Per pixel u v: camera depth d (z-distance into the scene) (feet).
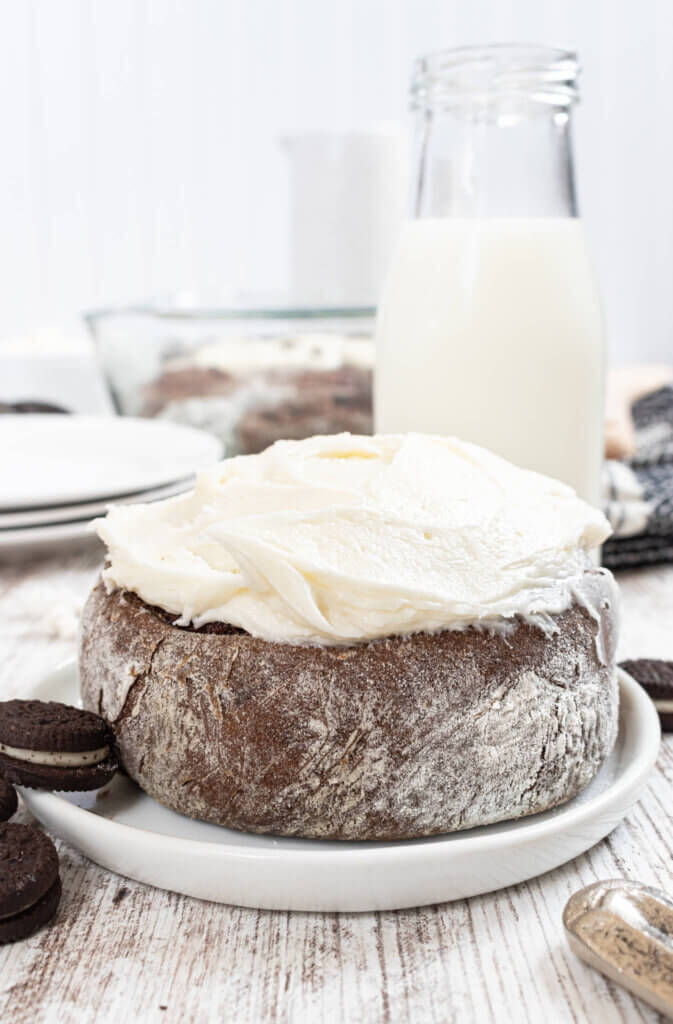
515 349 1.69
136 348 2.24
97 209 4.03
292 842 1.32
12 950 1.27
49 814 1.34
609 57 3.86
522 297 1.69
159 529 1.40
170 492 1.98
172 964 1.26
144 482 1.94
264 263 4.13
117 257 4.08
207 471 1.41
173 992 1.24
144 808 1.36
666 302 4.01
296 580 1.30
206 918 1.30
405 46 3.95
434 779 1.30
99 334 2.27
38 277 4.05
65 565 1.99
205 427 2.24
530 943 1.27
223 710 1.30
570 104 1.73
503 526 1.35
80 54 3.90
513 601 1.32
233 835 1.33
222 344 2.19
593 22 3.85
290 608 1.30
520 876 1.31
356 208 2.69
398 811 1.30
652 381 2.06
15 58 3.87
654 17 3.80
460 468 1.40
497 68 1.69
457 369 1.70
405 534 1.33
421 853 1.27
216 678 1.31
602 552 1.92
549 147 1.71
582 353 1.70
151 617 1.35
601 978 1.24
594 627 1.36
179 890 1.31
